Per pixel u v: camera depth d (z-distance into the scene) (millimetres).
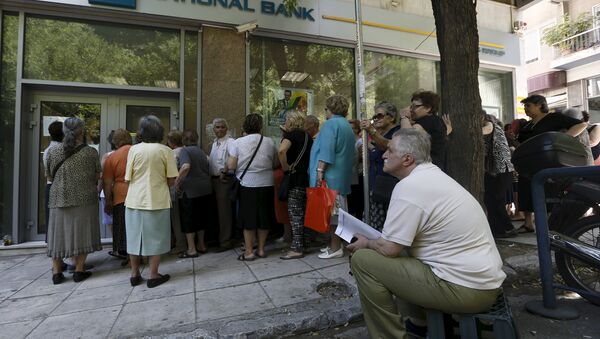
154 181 3393
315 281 3396
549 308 2828
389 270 2033
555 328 2619
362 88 3355
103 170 4055
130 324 2670
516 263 3674
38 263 4344
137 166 3369
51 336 2539
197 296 3145
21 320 2789
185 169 4035
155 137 3502
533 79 16219
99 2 4879
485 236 1960
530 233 5035
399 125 3605
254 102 5879
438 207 1922
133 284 3463
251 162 4074
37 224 5000
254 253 4293
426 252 1991
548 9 15648
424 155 2094
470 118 3641
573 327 2627
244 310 2836
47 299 3195
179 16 5266
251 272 3711
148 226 3359
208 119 5516
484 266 1866
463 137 3641
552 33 14688
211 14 5430
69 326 2672
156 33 5418
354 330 2678
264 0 5738
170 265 4051
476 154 3648
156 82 5406
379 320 2115
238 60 5684
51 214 3539
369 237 2271
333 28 6211
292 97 6137
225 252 4578
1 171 4789
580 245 2770
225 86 5613
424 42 6992
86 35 5133
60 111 5145
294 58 6164
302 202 4148
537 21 16156
